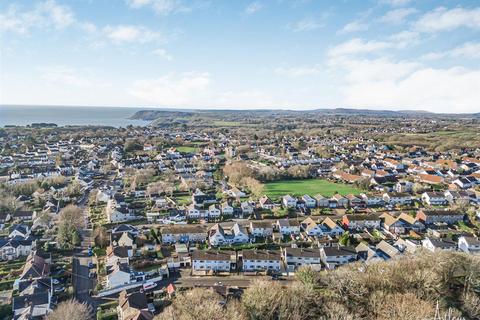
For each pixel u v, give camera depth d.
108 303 97.06
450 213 155.38
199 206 175.75
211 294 89.38
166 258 123.00
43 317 87.25
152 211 173.00
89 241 138.75
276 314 80.44
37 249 127.88
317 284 95.06
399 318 72.31
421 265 92.50
